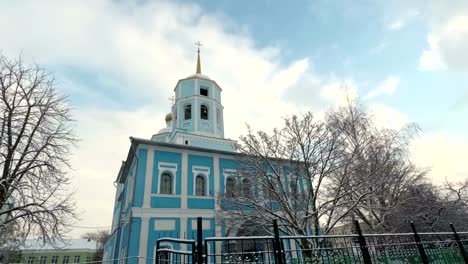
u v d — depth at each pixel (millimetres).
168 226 14602
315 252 7152
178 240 5816
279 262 5059
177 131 21609
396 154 13602
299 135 12406
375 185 11484
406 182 13781
